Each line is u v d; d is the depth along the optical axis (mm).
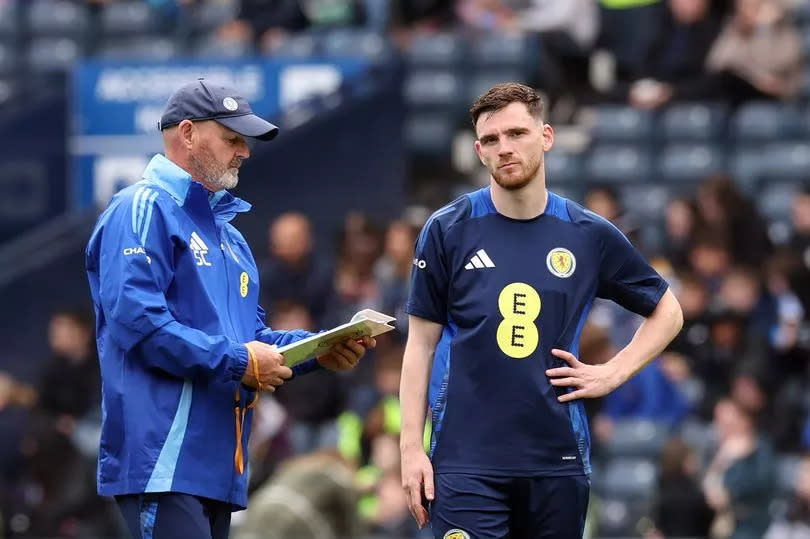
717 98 45781
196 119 17750
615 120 45875
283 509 25688
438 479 17641
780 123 44781
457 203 17969
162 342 17031
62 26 51531
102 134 41156
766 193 43625
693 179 44562
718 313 35219
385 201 39969
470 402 17562
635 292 18031
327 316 37562
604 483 33906
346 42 47219
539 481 17500
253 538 25562
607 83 48125
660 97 46000
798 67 45719
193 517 17281
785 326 35312
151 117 41031
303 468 26234
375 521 32062
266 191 39562
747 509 31500
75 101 41281
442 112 46594
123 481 17250
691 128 45250
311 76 40531
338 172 39969
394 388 34000
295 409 35906
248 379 17391
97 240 17688
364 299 37500
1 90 50781
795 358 35188
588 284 17781
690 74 46469
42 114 41375
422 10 49219
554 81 46906
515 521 17766
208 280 17734
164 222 17484
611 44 47781
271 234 39469
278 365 17469
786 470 33000
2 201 41438
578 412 17672
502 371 17500
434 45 47375
